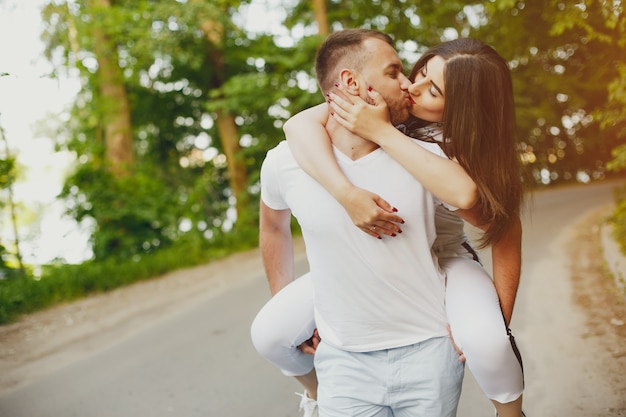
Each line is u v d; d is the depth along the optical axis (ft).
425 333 5.84
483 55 5.59
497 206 5.51
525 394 12.04
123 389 15.07
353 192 5.40
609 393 11.59
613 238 25.11
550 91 68.33
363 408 6.04
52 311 25.21
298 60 49.26
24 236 34.17
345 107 5.60
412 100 5.82
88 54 51.80
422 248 5.70
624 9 14.90
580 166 90.38
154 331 20.43
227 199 61.00
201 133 61.00
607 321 15.64
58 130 58.03
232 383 14.60
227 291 25.81
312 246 5.90
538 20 25.09
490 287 6.04
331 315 6.00
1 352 19.58
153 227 40.37
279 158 5.96
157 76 54.54
